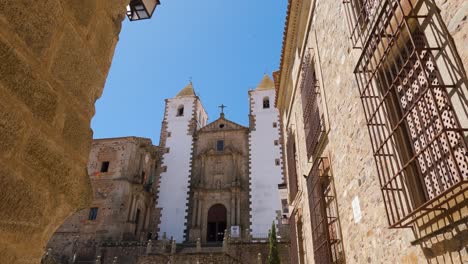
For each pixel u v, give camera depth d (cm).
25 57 261
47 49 287
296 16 1375
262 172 4534
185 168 4747
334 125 845
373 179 590
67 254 3891
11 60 247
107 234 3984
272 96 5081
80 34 336
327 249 846
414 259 453
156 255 3322
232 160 4731
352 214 706
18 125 252
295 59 1506
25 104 260
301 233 1410
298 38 1415
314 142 1036
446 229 380
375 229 582
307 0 1236
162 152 4919
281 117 1991
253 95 5147
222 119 5131
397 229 500
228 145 4862
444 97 383
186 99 5328
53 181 288
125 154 4522
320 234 941
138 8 632
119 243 3769
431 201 345
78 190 318
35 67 272
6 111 242
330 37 906
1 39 239
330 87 889
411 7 419
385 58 503
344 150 761
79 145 328
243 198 4450
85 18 345
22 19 259
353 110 700
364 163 635
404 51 489
